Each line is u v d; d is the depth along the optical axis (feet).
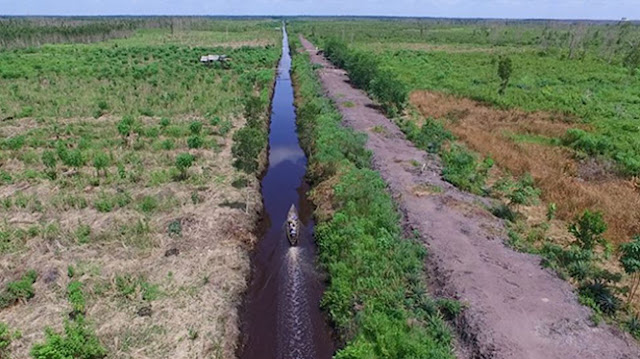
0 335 55.06
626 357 53.57
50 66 238.07
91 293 64.23
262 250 84.48
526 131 143.23
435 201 91.86
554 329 57.52
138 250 74.84
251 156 98.94
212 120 142.41
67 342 51.37
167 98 169.37
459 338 57.67
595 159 117.80
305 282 74.33
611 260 73.92
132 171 104.32
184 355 55.83
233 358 58.23
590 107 175.32
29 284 63.98
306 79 211.41
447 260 71.26
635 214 87.04
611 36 408.67
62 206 87.20
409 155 119.85
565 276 68.39
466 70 259.39
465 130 141.49
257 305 69.97
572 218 87.30
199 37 462.19
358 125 144.66
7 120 143.23
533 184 101.65
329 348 61.67
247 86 194.59
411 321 58.80
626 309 61.67
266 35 500.33
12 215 84.48
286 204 102.01
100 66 243.60
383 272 68.08
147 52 308.19
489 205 92.99
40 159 109.50
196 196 92.63
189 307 63.62
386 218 82.43
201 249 76.74
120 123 132.16
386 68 245.24
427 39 462.60
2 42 340.59
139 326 59.62
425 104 175.94
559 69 263.90
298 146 137.69
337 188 94.68
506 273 68.85
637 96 199.72
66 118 147.02
